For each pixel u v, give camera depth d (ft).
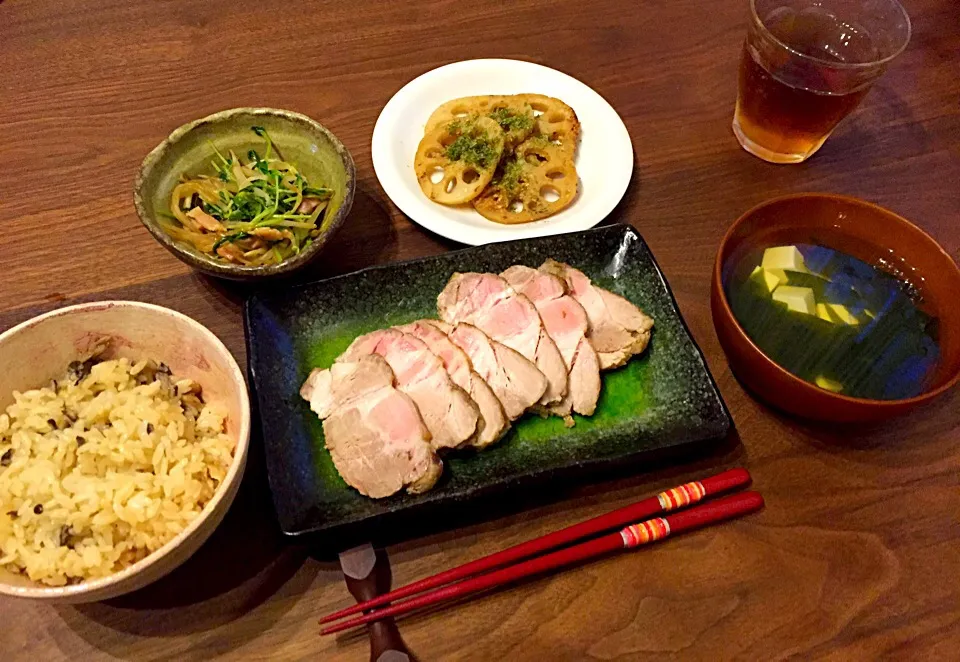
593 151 1.72
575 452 1.32
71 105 1.70
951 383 1.19
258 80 1.78
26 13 1.85
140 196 1.35
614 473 1.31
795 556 1.25
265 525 1.22
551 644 1.15
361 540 1.22
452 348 1.39
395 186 1.58
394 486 1.22
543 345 1.40
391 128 1.67
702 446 1.32
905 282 1.43
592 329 1.45
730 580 1.22
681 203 1.67
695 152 1.75
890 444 1.37
